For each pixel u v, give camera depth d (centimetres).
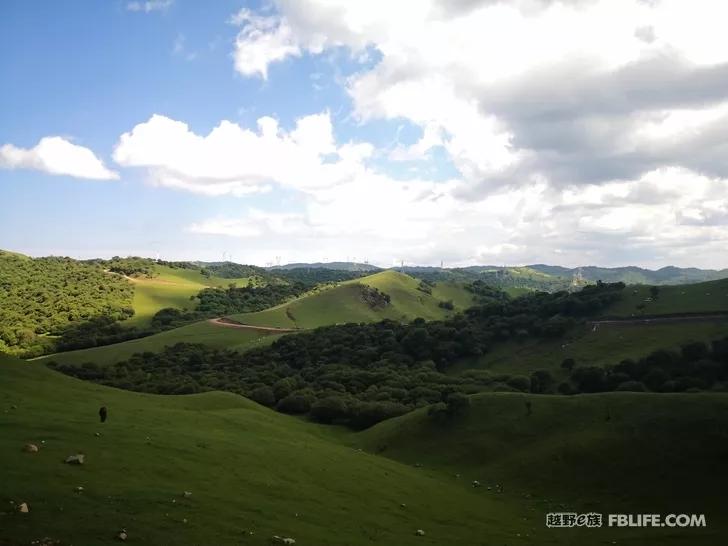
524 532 5406
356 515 4462
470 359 17362
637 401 9062
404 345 18075
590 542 5328
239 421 7975
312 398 13438
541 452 8356
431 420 10369
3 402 5716
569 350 16012
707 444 7581
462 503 6194
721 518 6094
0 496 3028
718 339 13912
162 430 5734
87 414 5872
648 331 15750
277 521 3719
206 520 3378
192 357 18538
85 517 3008
